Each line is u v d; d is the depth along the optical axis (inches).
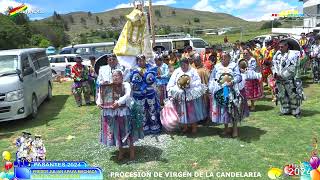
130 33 350.6
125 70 325.7
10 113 397.7
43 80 514.6
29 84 432.1
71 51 1126.4
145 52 423.8
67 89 700.7
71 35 4534.9
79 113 462.3
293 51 373.1
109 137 270.2
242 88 321.4
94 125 391.2
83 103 533.6
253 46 518.6
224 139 316.2
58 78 854.5
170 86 327.3
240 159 271.3
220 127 352.8
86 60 1021.2
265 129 339.6
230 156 277.6
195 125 334.3
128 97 264.4
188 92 322.0
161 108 349.1
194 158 277.0
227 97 308.7
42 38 2524.6
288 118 373.7
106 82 264.7
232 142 307.6
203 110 328.5
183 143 310.7
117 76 261.7
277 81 384.8
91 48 1127.6
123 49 347.9
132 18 344.8
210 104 323.9
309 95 485.7
